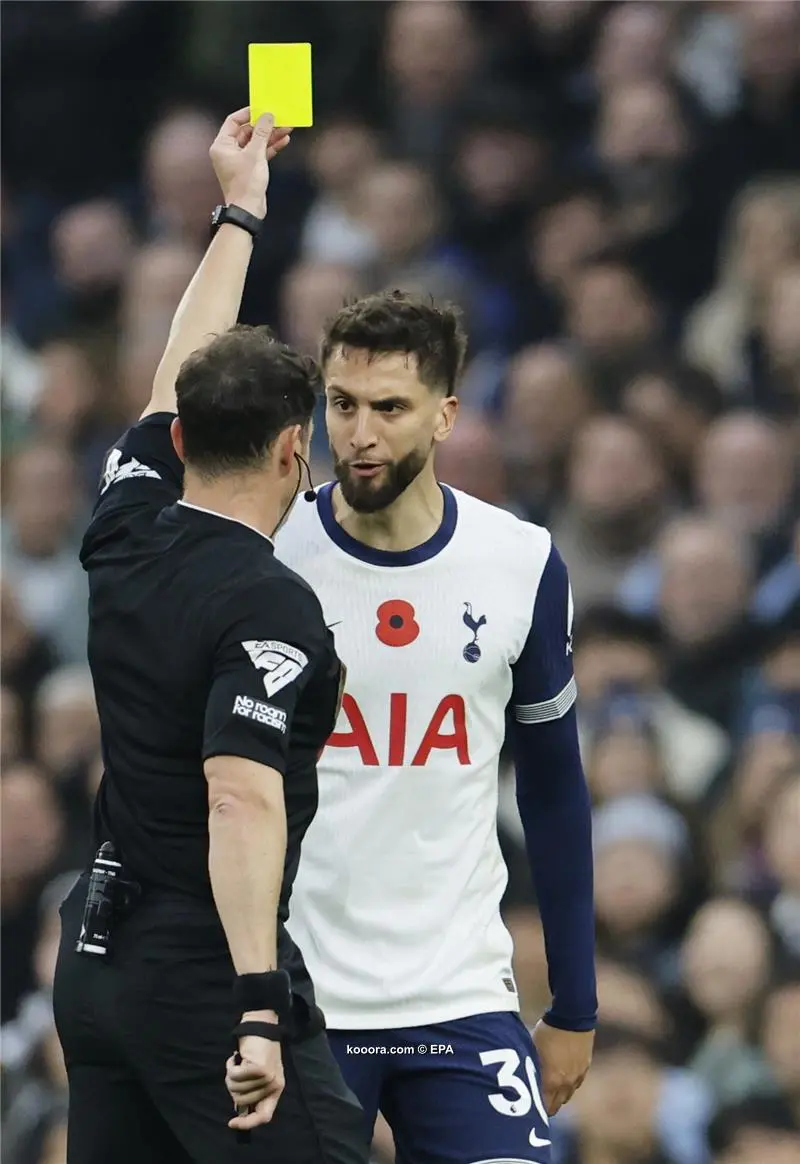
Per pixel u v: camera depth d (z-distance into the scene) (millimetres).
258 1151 11578
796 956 23141
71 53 39219
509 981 14250
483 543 14125
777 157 34031
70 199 38875
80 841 28672
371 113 36688
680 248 33500
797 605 27328
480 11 36750
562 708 14352
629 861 24609
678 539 27484
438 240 34719
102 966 11758
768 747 25359
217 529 12008
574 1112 22219
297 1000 11742
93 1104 12102
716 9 35281
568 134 35781
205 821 11688
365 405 13328
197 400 12039
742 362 31750
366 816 13789
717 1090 22266
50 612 32281
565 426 30422
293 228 35469
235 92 38812
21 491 33219
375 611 13898
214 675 11570
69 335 36500
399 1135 14102
